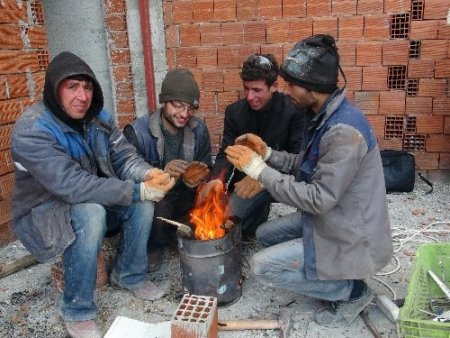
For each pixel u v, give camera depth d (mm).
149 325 2432
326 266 2230
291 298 2752
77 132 2471
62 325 2561
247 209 3090
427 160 4230
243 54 4285
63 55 2338
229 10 4207
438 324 1962
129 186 2426
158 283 2936
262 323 2455
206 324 2049
